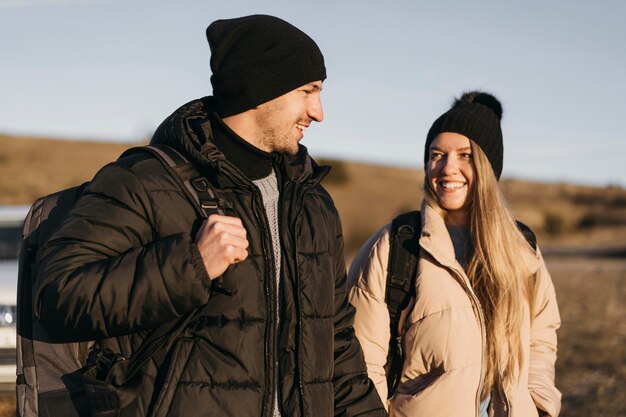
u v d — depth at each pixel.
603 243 46.41
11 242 7.64
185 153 2.63
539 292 3.54
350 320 3.03
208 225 2.42
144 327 2.39
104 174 2.53
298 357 2.66
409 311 3.34
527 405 3.33
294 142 2.77
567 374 8.48
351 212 50.03
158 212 2.51
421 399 3.24
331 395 2.80
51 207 2.68
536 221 55.06
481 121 3.43
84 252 2.39
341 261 3.05
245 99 2.67
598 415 6.95
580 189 68.12
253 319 2.56
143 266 2.35
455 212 3.58
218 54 2.70
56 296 2.32
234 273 2.55
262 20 2.72
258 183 2.81
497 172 3.54
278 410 2.65
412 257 3.36
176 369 2.45
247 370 2.51
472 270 3.40
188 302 2.37
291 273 2.72
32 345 2.56
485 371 3.30
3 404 6.23
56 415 2.50
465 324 3.26
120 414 2.43
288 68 2.68
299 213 2.79
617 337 10.59
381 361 3.33
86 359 2.53
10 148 50.19
